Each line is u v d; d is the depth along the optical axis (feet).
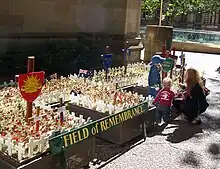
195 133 18.47
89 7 36.01
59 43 33.35
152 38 41.52
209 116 22.35
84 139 12.38
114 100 16.72
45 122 12.65
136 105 16.19
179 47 69.41
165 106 18.98
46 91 17.90
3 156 10.84
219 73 41.16
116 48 37.86
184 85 22.70
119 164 13.64
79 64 34.19
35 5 31.14
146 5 68.74
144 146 15.90
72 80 21.47
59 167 11.55
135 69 28.22
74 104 17.26
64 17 33.83
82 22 35.60
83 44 35.55
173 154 15.16
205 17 171.01
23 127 11.97
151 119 18.17
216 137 17.98
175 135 17.87
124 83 23.24
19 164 10.34
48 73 30.76
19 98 15.69
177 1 77.71
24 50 30.50
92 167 13.17
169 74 25.22
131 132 16.24
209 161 14.64
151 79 21.20
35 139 11.06
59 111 12.80
